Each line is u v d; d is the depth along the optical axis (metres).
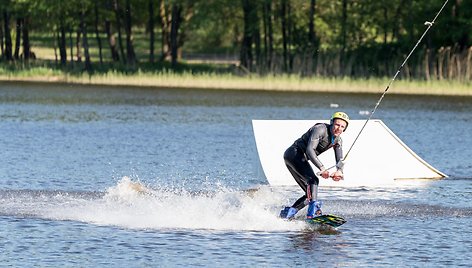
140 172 52.81
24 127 77.94
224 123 85.69
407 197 45.00
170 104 106.69
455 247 34.06
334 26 155.75
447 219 39.41
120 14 176.75
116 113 94.38
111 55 183.00
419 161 51.94
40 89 126.81
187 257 31.75
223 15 160.25
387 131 51.34
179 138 72.06
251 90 129.25
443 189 47.88
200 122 86.25
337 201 43.25
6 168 52.53
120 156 59.94
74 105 103.12
